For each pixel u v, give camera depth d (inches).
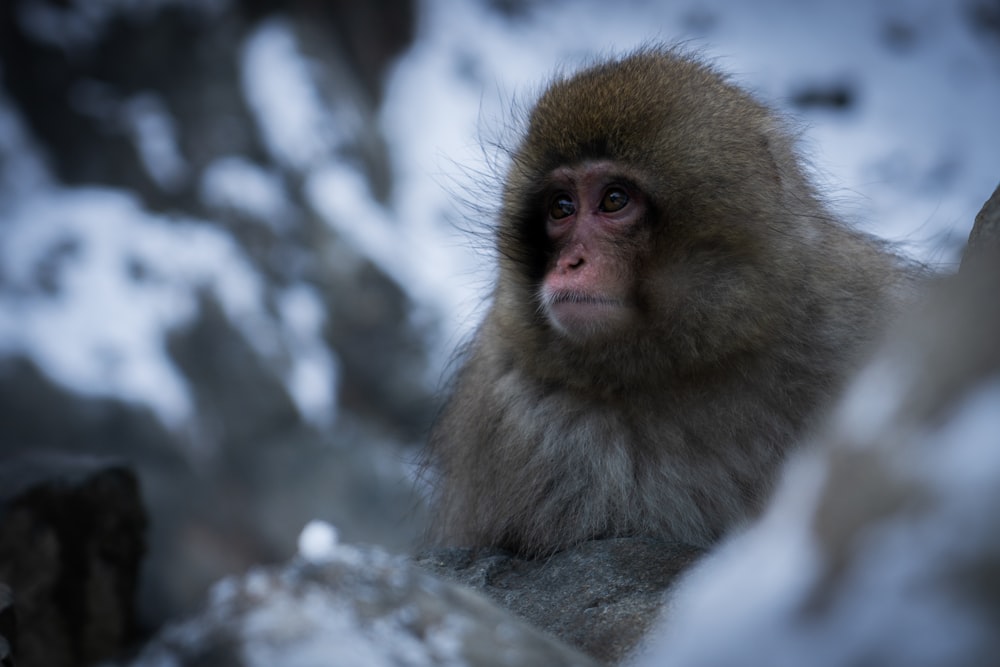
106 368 870.4
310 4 1059.9
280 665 125.3
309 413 901.8
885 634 98.5
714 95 311.7
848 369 295.1
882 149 959.0
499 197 340.5
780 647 104.3
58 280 900.6
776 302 294.4
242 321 908.0
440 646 132.3
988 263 115.4
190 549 834.8
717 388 295.4
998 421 101.8
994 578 95.9
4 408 844.6
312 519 869.8
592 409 304.5
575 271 299.4
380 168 1026.1
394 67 1083.9
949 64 1008.2
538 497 307.6
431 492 388.2
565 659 135.1
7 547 406.6
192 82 991.0
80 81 981.8
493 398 321.7
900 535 101.8
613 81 313.9
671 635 184.2
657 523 296.2
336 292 949.8
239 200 958.4
